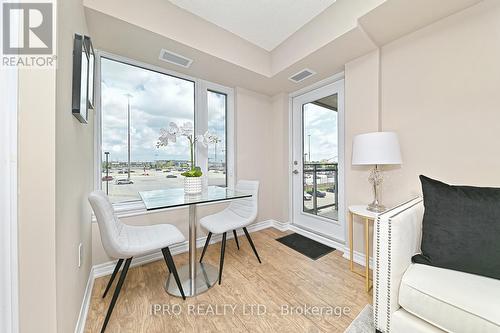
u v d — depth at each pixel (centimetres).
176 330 118
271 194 312
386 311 102
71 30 108
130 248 125
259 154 299
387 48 186
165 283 164
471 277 92
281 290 155
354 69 204
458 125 147
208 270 183
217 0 168
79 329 112
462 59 145
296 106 299
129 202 205
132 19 150
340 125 240
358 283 164
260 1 169
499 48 131
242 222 187
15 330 75
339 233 241
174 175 233
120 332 116
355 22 157
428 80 162
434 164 159
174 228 163
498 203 100
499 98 131
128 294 150
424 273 97
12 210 74
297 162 299
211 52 194
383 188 190
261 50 237
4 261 73
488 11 135
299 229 283
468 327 77
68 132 102
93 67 159
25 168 76
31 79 78
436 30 157
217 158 271
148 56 196
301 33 203
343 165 238
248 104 287
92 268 167
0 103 72
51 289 79
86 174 155
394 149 157
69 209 102
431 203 115
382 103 190
